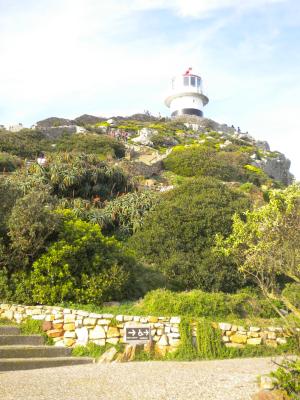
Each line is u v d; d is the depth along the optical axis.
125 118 65.88
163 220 16.06
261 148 57.81
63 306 11.08
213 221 15.69
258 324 11.07
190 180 19.11
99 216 18.86
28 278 11.65
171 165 35.59
